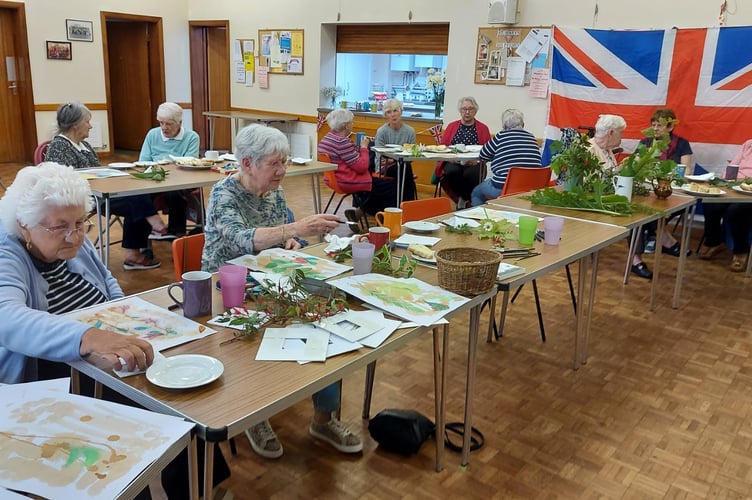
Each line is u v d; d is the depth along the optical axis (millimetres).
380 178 5387
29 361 1586
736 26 4992
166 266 4223
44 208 1479
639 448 2297
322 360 1349
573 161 3129
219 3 8781
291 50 8133
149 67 9148
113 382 1240
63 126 3939
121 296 1902
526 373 2861
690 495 2039
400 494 1981
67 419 1106
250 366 1317
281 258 2006
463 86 6672
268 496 1944
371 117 7434
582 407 2576
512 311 3621
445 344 1997
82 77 8188
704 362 3045
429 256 2096
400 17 7020
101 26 8250
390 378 2746
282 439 2260
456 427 2377
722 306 3824
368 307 1673
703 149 5281
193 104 9586
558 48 5781
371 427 2238
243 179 2205
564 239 2494
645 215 2992
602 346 3189
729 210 4473
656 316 3631
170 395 1188
